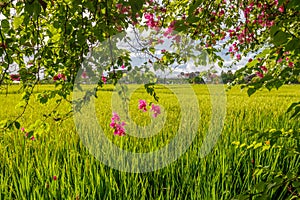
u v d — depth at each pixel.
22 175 4.56
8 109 10.80
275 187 2.11
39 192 4.22
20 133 6.52
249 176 4.36
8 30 2.96
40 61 3.45
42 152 5.55
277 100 14.47
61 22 3.10
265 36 5.37
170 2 4.61
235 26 5.97
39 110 10.03
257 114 8.66
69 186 4.09
